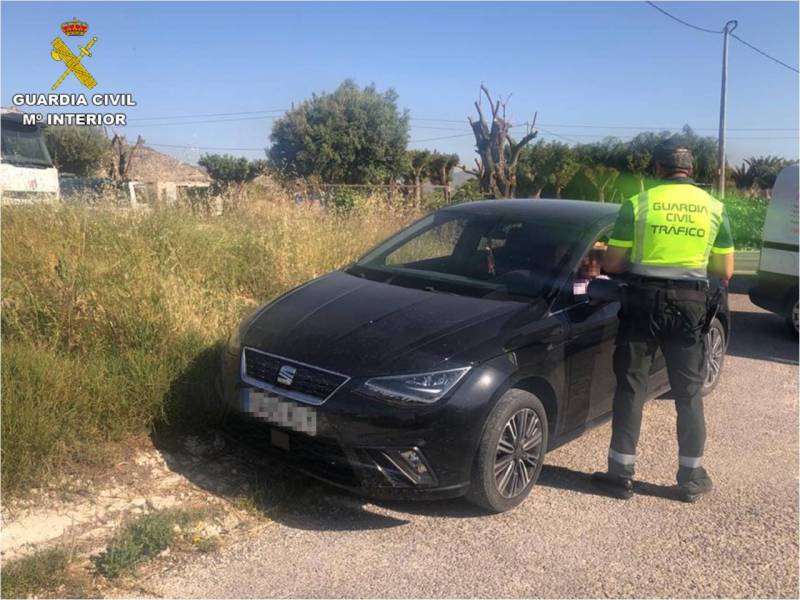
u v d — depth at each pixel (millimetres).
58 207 7004
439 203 12812
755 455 4551
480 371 3426
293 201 9719
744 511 3795
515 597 2961
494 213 4941
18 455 3377
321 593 2928
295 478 3848
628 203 3877
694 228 3748
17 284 4879
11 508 3268
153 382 4078
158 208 7645
